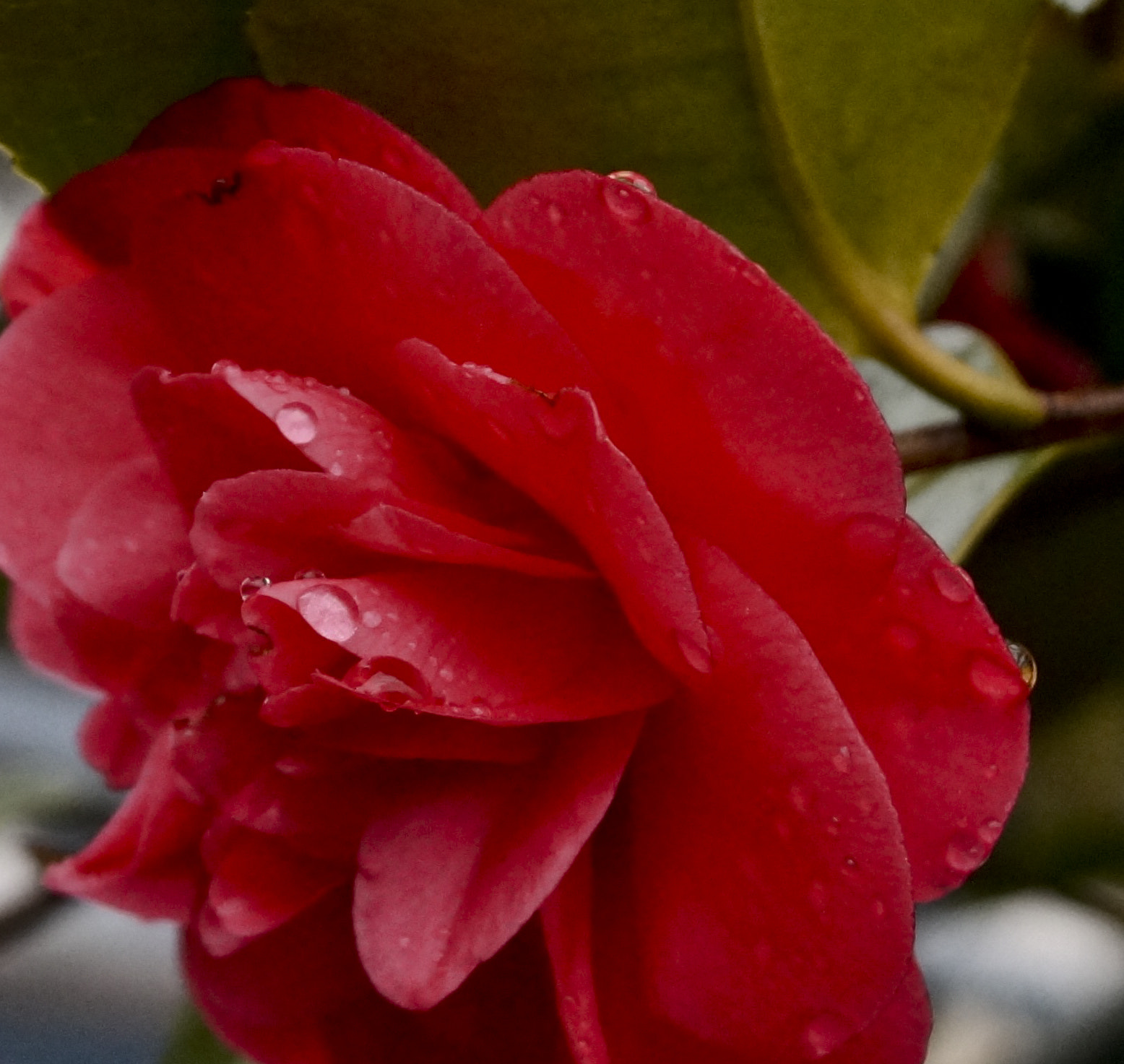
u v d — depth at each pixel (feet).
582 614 0.81
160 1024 1.54
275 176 0.80
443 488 0.82
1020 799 1.13
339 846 0.84
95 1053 1.52
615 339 0.78
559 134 0.87
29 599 0.94
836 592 0.78
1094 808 1.13
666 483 0.80
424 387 0.80
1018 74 0.88
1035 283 1.19
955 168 0.90
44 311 0.86
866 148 0.89
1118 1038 1.24
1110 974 1.29
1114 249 1.16
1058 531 1.11
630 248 0.76
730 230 0.89
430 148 0.87
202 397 0.82
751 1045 0.81
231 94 0.83
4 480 0.87
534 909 0.79
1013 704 0.78
